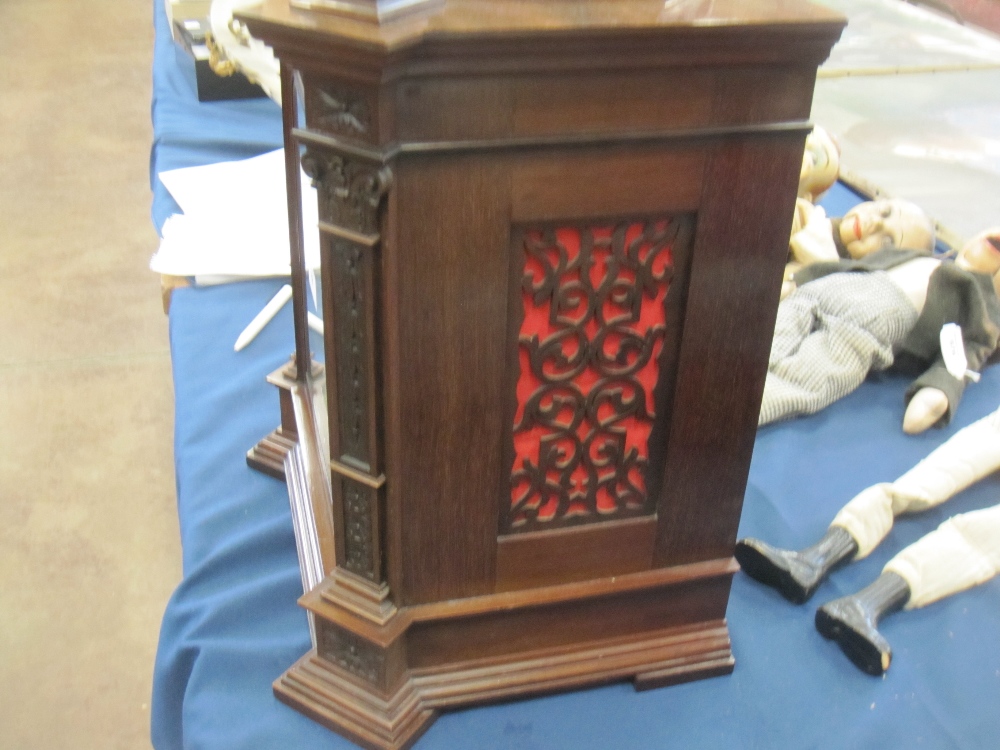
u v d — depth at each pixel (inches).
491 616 33.7
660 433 32.8
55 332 89.9
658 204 28.0
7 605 62.2
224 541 42.6
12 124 130.7
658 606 35.8
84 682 57.5
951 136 77.6
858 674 36.8
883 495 42.7
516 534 33.1
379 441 29.5
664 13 25.5
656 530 34.4
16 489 71.7
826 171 63.1
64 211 110.3
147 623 61.6
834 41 26.1
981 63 87.4
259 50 75.2
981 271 55.9
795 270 59.4
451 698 34.1
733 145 27.6
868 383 55.9
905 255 57.5
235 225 62.1
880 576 39.5
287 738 33.4
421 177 25.5
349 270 26.8
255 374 52.1
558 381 30.5
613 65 25.0
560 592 34.0
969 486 47.7
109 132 130.2
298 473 42.4
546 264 28.3
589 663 35.4
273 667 36.0
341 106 24.3
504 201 26.6
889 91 82.1
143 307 94.3
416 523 31.3
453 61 23.8
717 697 35.6
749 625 38.8
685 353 31.0
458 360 28.8
